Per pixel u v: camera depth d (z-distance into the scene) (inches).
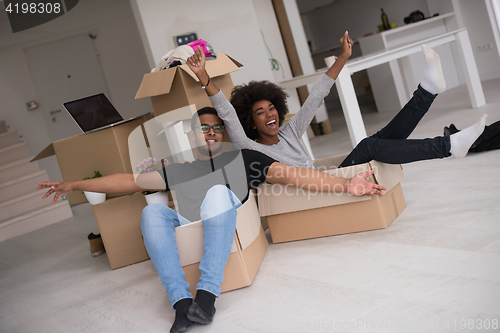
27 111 247.3
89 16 255.4
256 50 180.2
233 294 67.2
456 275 54.6
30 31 244.5
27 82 246.7
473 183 87.5
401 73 221.5
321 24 338.0
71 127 256.4
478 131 68.5
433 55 76.2
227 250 63.5
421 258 61.8
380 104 236.5
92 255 114.6
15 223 182.7
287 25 213.8
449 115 169.9
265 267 74.4
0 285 111.0
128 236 98.2
